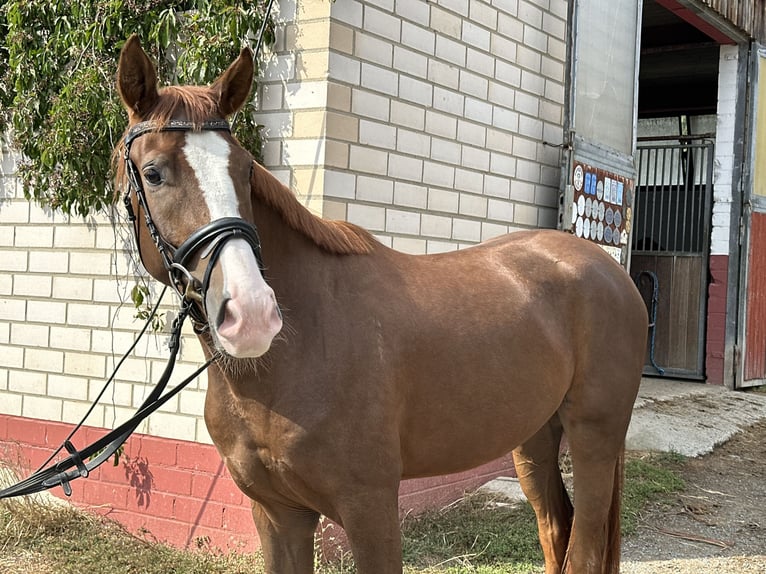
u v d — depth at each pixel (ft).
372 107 13.89
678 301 29.63
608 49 20.47
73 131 13.69
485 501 15.70
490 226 17.44
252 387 7.16
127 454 14.53
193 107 6.68
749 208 28.09
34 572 12.47
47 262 15.75
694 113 36.55
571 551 9.88
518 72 18.04
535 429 9.23
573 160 18.78
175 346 7.14
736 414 24.06
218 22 12.73
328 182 12.92
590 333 9.65
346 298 7.68
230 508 13.52
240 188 6.55
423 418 8.07
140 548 13.50
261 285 6.06
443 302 8.41
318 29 12.85
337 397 7.23
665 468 18.57
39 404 15.85
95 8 13.92
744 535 14.66
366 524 7.33
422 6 15.02
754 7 27.91
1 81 15.89
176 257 6.47
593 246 10.46
